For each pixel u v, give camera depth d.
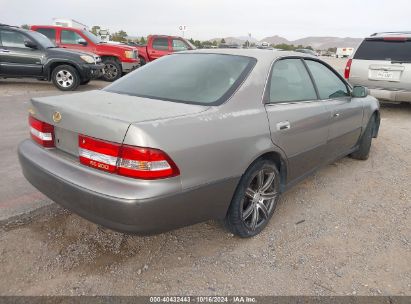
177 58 3.45
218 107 2.62
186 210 2.37
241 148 2.64
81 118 2.34
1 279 2.44
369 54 8.42
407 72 7.95
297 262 2.78
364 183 4.38
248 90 2.86
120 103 2.62
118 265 2.64
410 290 2.52
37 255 2.70
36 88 10.98
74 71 10.60
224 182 2.57
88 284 2.44
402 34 8.33
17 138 5.50
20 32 10.46
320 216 3.51
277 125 2.98
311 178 4.48
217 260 2.75
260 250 2.91
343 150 4.50
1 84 11.49
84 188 2.27
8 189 3.71
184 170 2.29
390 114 8.73
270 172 3.08
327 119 3.74
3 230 2.97
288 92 3.31
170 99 2.76
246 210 2.97
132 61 13.39
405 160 5.30
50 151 2.68
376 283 2.58
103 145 2.24
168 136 2.22
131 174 2.17
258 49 3.46
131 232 2.23
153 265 2.66
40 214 3.25
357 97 4.46
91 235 2.97
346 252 2.93
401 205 3.82
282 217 3.46
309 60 3.81
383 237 3.17
